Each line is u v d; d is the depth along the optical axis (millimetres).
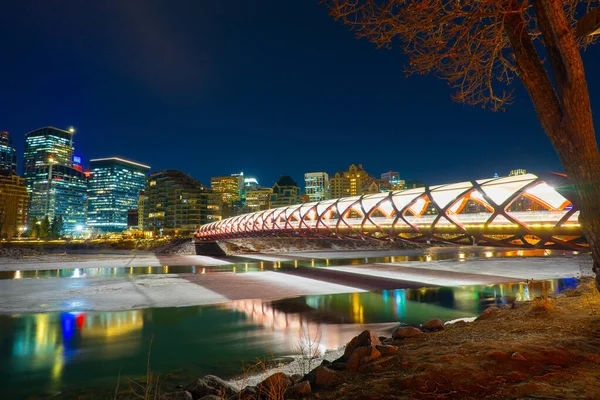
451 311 24125
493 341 6844
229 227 81062
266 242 114438
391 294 31578
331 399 5043
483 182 25719
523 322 8523
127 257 89750
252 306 26422
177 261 76375
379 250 114750
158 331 19344
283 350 15477
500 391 4441
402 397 4605
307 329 19344
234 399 6691
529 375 4922
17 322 21797
